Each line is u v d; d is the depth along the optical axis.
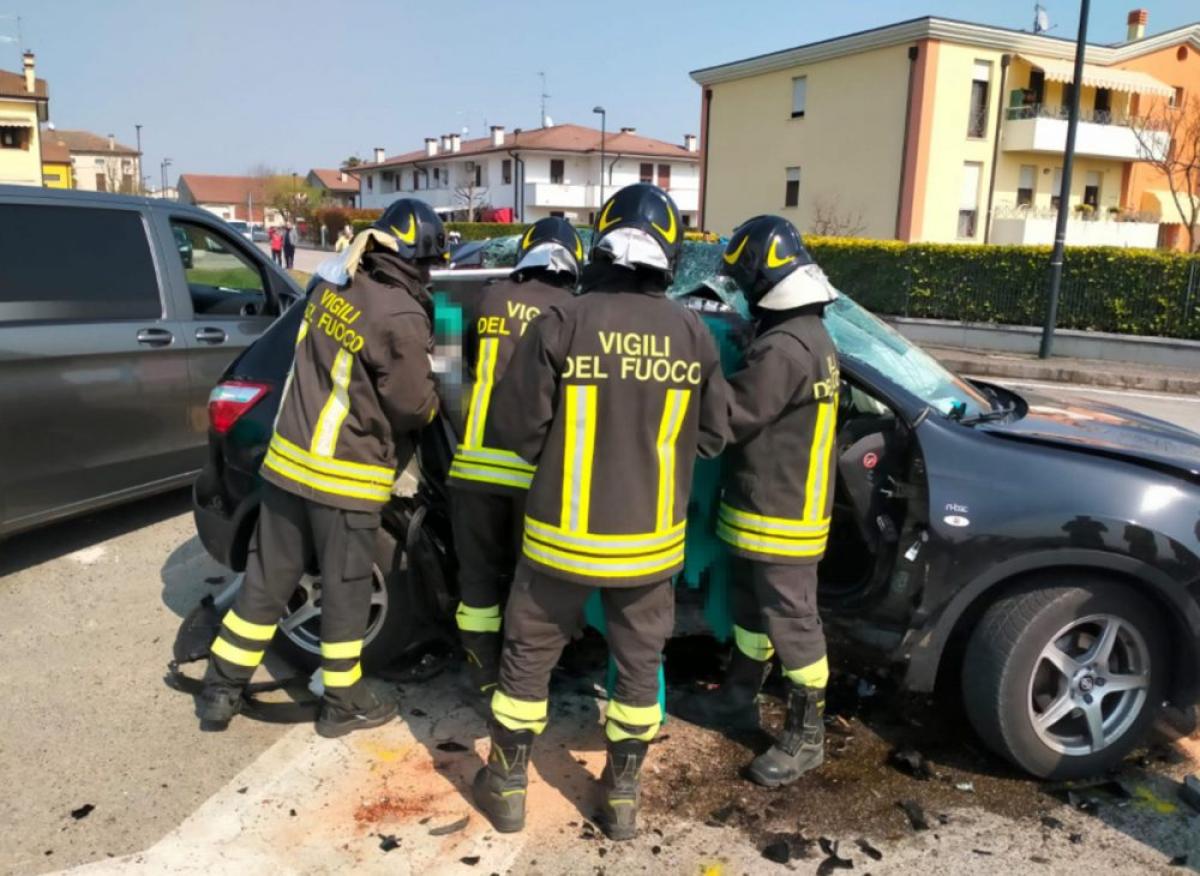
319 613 3.91
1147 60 32.19
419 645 4.11
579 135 60.56
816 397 3.05
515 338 3.32
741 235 3.12
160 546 5.43
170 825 3.03
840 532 3.89
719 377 2.88
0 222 4.78
